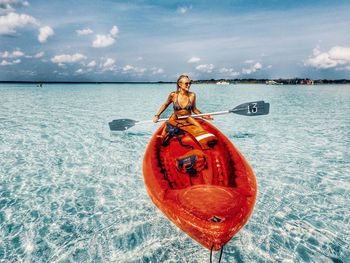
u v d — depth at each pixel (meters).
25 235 3.06
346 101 18.22
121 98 21.83
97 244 2.91
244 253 2.74
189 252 2.77
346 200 3.79
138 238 3.00
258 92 31.66
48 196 3.96
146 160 3.65
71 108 13.78
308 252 2.74
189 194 2.53
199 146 4.02
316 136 7.46
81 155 5.82
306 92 31.72
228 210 2.27
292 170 4.90
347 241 2.91
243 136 7.50
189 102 4.68
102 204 3.75
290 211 3.52
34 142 6.75
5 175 4.68
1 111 12.10
